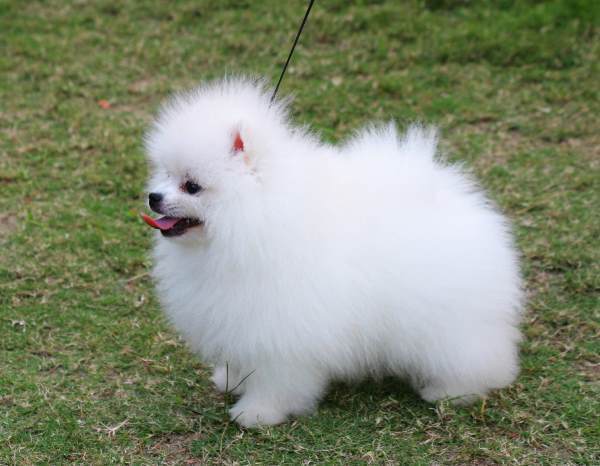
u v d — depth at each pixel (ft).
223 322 5.58
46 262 6.56
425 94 8.00
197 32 9.43
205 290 5.59
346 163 5.73
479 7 9.57
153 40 9.29
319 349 5.60
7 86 8.37
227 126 5.46
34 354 6.07
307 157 5.58
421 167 5.74
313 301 5.56
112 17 9.86
